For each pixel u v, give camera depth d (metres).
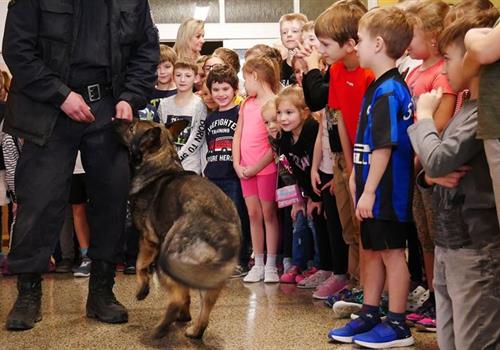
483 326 2.05
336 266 3.61
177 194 2.81
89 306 3.23
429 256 2.94
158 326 2.82
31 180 3.03
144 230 2.98
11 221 5.50
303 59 3.65
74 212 4.57
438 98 2.28
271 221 4.17
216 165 4.43
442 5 2.90
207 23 8.09
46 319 3.21
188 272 2.52
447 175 2.09
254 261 4.34
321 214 3.89
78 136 3.10
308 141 3.82
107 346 2.75
